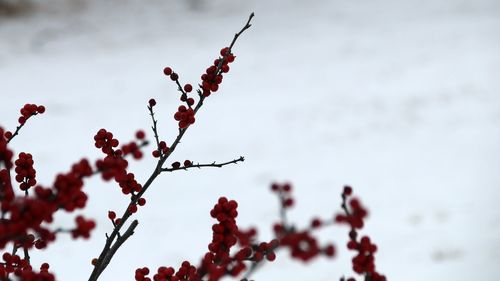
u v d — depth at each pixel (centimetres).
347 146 1493
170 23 2684
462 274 848
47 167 1284
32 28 2414
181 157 1365
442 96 1852
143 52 2319
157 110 1700
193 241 995
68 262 869
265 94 1905
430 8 3027
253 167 1345
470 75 2031
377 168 1355
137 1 2847
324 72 2150
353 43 2520
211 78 219
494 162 1359
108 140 203
